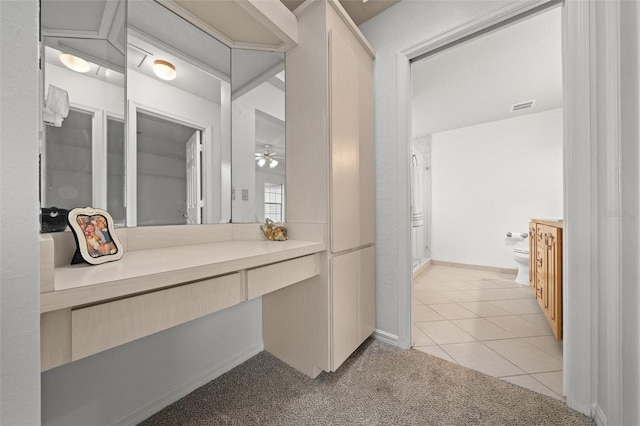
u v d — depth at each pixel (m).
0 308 0.29
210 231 1.35
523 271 3.13
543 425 1.04
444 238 4.19
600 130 1.05
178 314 0.73
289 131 1.49
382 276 1.74
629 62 0.86
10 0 0.30
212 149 1.40
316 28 1.37
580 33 1.10
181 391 1.21
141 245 1.10
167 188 1.25
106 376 0.99
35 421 0.32
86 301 0.54
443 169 4.20
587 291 1.10
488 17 1.37
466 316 2.18
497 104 3.15
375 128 1.78
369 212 1.69
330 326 1.30
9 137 0.30
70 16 0.97
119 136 1.09
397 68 1.68
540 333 1.86
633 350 0.85
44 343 0.53
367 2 1.66
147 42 1.19
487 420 1.07
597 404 1.07
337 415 1.10
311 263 1.26
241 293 0.92
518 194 3.58
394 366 1.46
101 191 1.03
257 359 1.54
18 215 0.30
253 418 1.09
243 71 1.50
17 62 0.31
